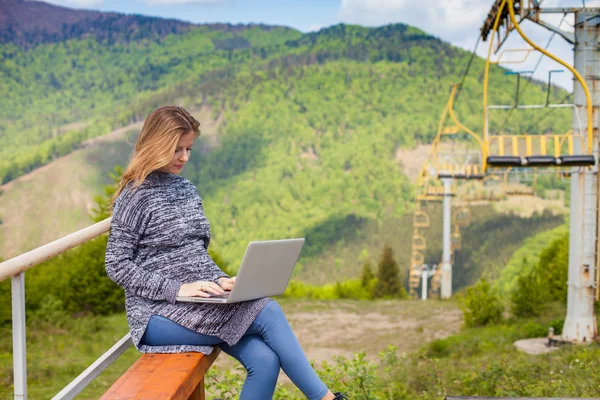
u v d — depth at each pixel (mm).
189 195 2393
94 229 2189
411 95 125688
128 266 2211
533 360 10578
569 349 10930
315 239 110188
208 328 2215
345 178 117375
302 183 117938
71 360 15969
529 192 23109
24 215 104312
